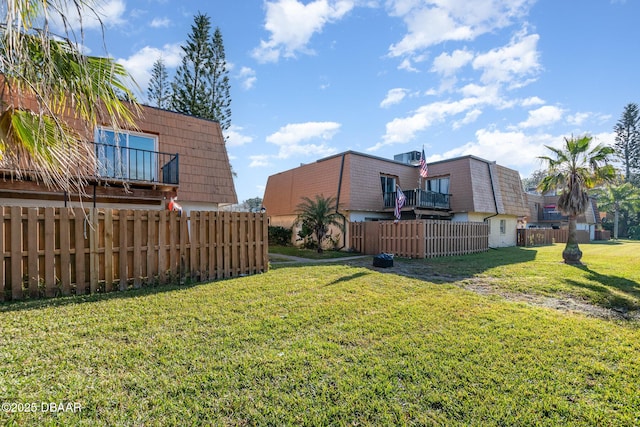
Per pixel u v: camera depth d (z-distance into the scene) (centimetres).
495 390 279
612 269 974
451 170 1931
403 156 2306
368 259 1274
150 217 670
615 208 3588
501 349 365
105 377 284
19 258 532
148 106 1128
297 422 232
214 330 404
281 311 492
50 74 282
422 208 1739
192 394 262
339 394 267
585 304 587
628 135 4197
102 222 612
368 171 1791
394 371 308
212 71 2181
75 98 342
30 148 328
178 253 711
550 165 1210
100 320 432
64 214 571
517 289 690
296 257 1377
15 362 306
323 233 1576
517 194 2295
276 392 268
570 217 1150
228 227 796
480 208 1858
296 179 2138
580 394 278
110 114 369
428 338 393
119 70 331
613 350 368
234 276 798
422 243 1296
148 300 542
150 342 362
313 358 331
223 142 1302
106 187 942
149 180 1022
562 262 1160
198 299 554
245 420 232
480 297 610
